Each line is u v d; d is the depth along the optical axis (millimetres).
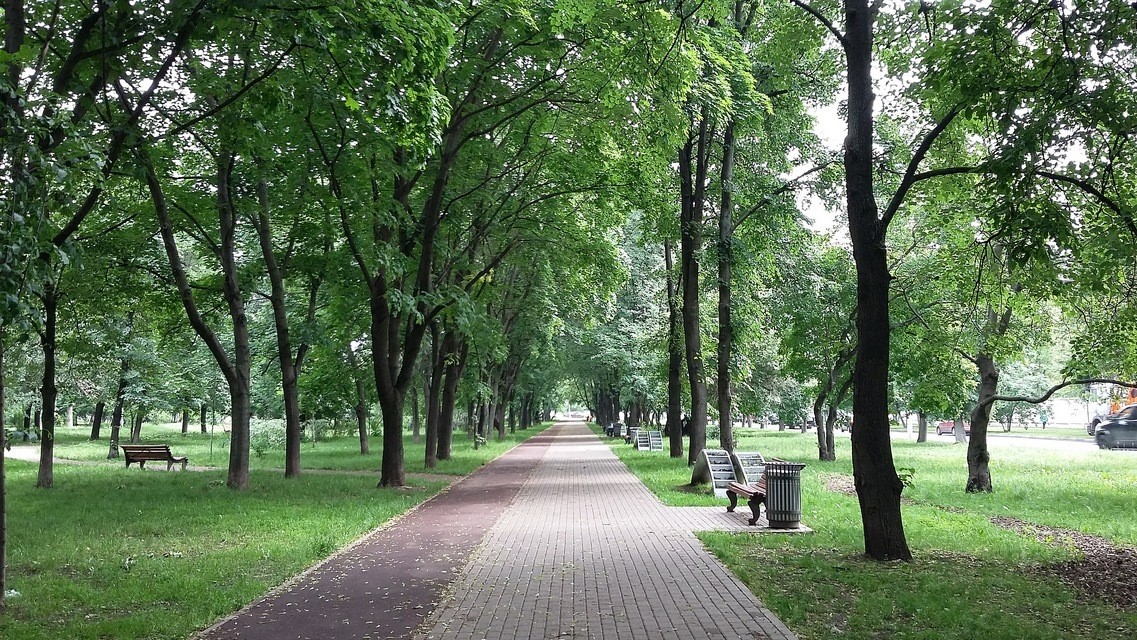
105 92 10078
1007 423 65562
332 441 49531
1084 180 8875
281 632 6520
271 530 12117
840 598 7422
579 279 26359
